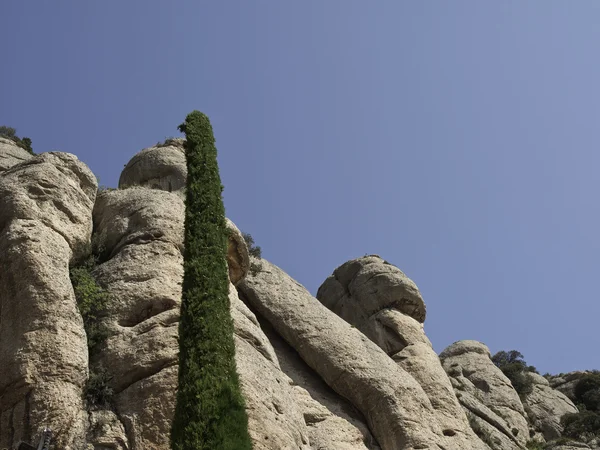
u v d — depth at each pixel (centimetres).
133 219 2916
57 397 2231
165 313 2553
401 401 3162
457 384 4703
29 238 2528
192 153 2509
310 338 3331
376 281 4150
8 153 3419
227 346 1952
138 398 2325
